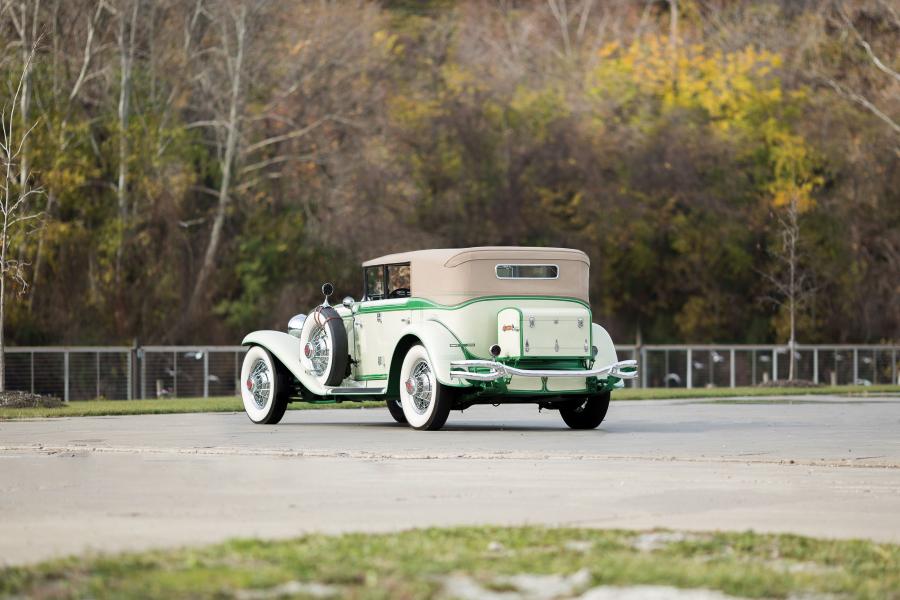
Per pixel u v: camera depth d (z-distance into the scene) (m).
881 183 64.44
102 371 42.31
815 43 70.44
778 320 62.00
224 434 20.44
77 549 8.81
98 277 49.84
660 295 61.69
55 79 49.97
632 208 61.06
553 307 21.23
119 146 51.28
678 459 15.74
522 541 8.84
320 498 11.73
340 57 57.25
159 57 54.50
